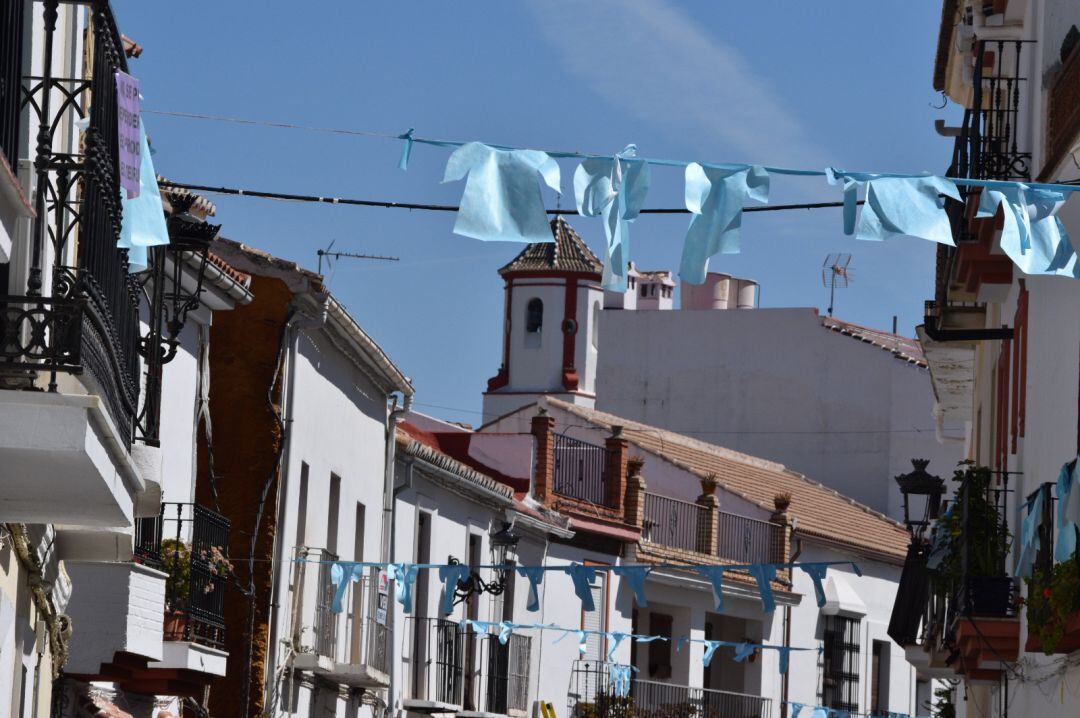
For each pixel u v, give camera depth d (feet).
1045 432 103.35
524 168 61.72
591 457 278.26
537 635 258.16
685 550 292.81
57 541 95.20
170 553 132.46
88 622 113.09
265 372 171.83
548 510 258.98
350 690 203.41
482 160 61.67
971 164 107.55
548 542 261.24
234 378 171.53
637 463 283.38
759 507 312.29
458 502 234.17
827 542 323.16
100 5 69.36
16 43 67.77
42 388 73.87
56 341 68.49
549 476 265.13
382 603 207.92
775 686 310.45
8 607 80.53
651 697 282.77
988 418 142.82
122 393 80.12
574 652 268.21
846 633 329.31
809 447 367.04
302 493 182.50
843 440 365.40
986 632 110.52
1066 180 94.79
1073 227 92.94
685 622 292.81
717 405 372.17
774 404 369.50
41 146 69.15
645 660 287.28
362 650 200.85
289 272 172.86
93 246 71.00
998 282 114.73
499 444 267.80
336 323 184.14
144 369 131.54
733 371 372.38
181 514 140.67
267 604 169.48
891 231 62.49
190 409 152.56
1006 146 110.22
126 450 79.20
